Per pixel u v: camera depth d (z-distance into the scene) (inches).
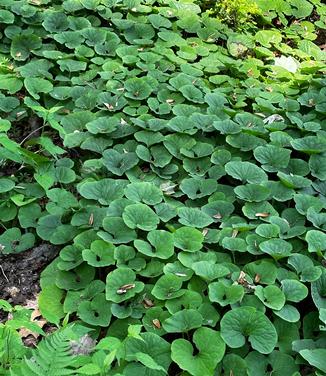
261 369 36.0
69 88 62.3
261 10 82.3
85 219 46.3
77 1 75.5
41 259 46.2
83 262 43.1
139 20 75.2
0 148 50.4
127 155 53.1
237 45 74.0
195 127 56.8
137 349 35.9
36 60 67.9
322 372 34.8
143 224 44.7
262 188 48.4
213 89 65.9
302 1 86.7
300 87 67.9
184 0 81.7
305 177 52.7
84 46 68.7
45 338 34.2
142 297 40.5
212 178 52.0
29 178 53.2
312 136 55.1
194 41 74.4
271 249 42.1
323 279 40.8
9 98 60.9
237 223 46.3
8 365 33.2
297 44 81.5
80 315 39.1
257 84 66.4
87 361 33.4
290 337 38.1
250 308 37.4
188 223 45.7
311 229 46.0
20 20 73.2
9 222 49.4
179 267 41.9
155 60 67.4
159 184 51.4
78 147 57.5
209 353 35.5
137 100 60.7
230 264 42.2
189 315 37.4
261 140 55.2
